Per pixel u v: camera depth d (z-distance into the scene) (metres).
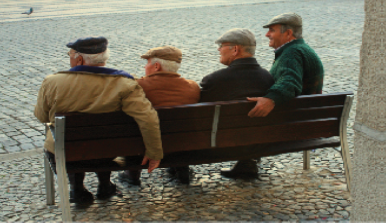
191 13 14.55
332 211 2.99
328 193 3.31
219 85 3.14
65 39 10.80
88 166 2.92
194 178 3.77
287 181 3.60
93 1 18.72
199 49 9.35
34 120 5.53
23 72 7.88
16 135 5.04
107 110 2.74
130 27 12.20
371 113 2.28
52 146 3.01
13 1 19.31
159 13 14.69
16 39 10.89
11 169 4.13
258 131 3.12
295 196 3.28
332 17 12.88
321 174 3.72
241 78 3.14
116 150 2.87
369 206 2.40
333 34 10.56
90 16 14.34
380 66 2.20
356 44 9.49
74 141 2.77
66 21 13.46
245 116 3.05
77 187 3.28
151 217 2.98
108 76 2.76
